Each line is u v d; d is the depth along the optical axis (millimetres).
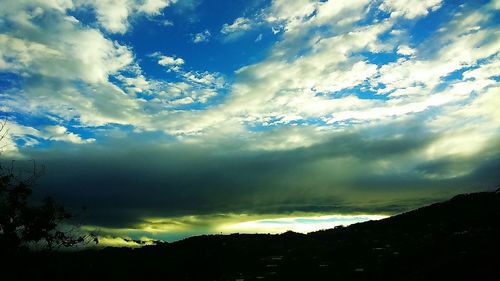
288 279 70625
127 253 79562
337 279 62875
